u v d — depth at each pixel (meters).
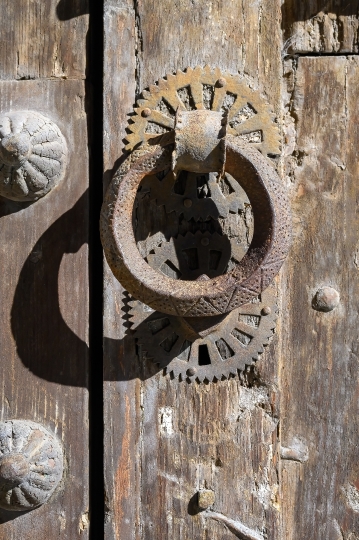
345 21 0.94
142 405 0.91
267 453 0.91
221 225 0.91
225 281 0.85
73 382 0.92
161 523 0.91
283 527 0.92
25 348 0.92
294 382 0.92
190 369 0.91
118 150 0.92
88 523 0.91
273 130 0.91
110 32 0.92
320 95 0.93
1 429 0.90
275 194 0.85
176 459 0.91
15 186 0.91
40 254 0.92
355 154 0.93
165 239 0.91
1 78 0.93
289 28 0.94
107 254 0.85
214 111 0.87
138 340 0.91
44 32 0.93
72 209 0.92
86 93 0.93
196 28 0.92
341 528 0.92
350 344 0.92
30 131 0.90
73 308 0.92
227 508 0.91
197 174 0.91
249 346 0.91
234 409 0.92
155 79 0.92
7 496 0.89
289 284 0.93
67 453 0.92
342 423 0.92
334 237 0.93
